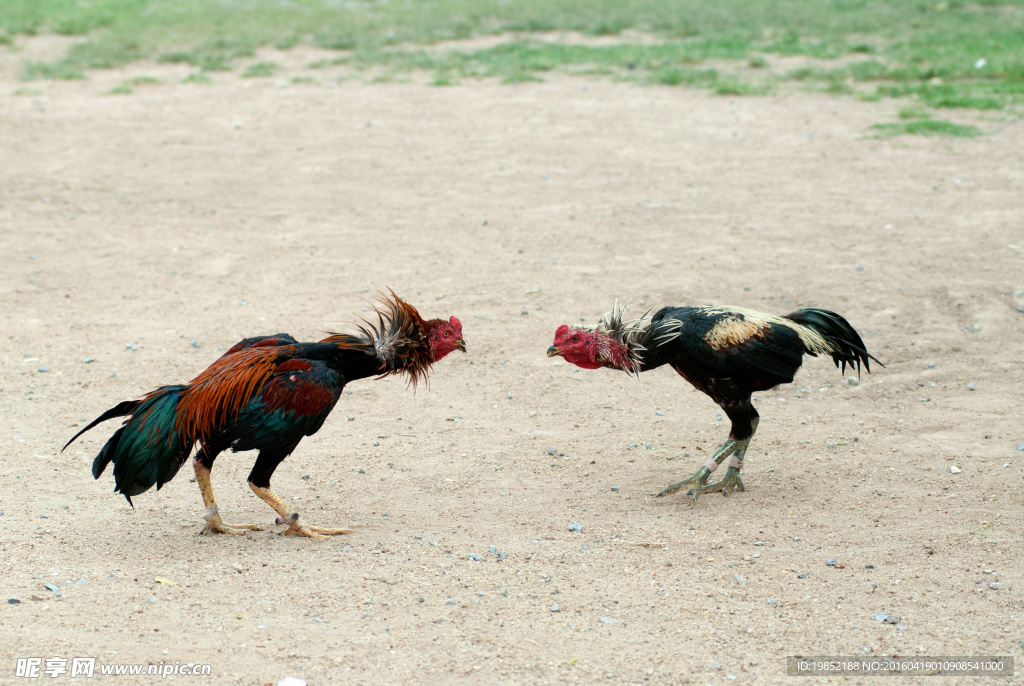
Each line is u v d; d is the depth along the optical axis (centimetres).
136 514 596
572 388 820
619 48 2219
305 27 2473
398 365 574
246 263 1112
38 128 1656
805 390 811
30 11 2500
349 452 702
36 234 1204
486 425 750
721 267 1064
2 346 891
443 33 2416
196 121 1712
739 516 593
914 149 1502
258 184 1398
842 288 1002
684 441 721
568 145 1566
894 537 556
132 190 1371
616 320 611
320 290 1028
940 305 962
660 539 562
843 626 459
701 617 470
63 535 558
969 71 1934
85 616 463
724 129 1639
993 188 1312
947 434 710
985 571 513
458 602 486
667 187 1360
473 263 1097
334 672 420
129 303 1002
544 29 2448
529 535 569
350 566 525
